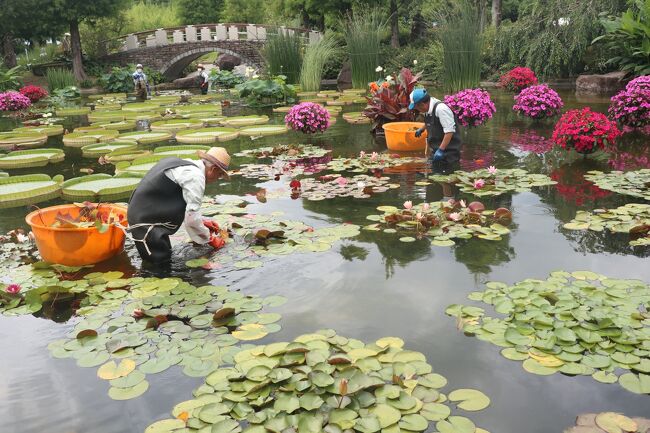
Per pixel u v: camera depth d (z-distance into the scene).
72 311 3.06
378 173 5.89
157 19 36.03
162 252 3.64
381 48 21.53
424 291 3.16
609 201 4.69
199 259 3.64
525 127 8.63
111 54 25.61
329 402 2.14
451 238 3.95
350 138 8.30
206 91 19.94
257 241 3.95
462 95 8.30
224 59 26.27
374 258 3.64
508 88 13.81
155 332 2.76
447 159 6.31
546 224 4.17
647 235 3.87
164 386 2.36
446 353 2.54
